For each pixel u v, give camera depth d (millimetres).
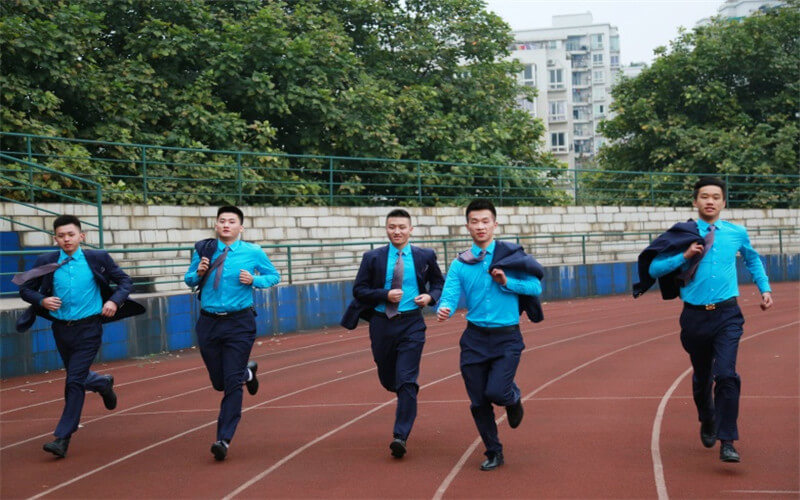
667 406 7645
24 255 13961
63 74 16938
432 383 9391
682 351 11336
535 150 26547
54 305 6457
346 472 5695
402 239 6367
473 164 22766
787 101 29594
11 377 10906
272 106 20094
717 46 29547
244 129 20000
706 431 5852
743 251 5785
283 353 12688
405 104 22797
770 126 29359
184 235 16844
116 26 20094
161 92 19438
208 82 19656
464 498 5008
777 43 29750
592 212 24891
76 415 6523
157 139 18578
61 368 11688
